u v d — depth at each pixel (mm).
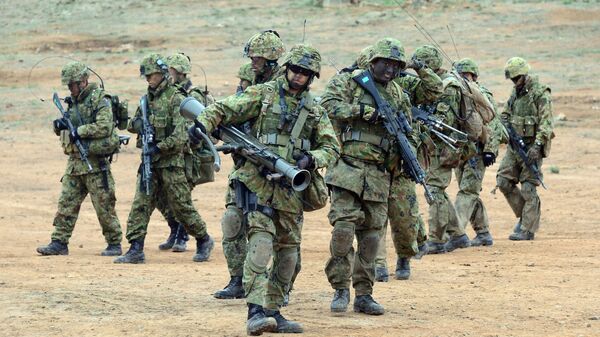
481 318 26875
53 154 85750
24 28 156250
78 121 40438
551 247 42656
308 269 36469
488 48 131500
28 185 71562
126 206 62344
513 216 56906
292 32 145000
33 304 28484
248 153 23938
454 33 140375
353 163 26594
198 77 120688
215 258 41094
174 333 24625
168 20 158000
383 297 30094
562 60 123125
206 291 31281
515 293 30891
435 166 40375
